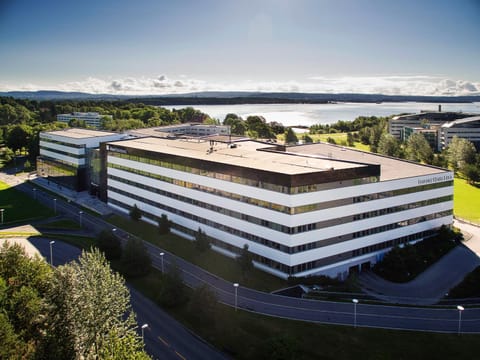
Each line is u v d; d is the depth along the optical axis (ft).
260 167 260.21
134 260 249.55
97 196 442.91
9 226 349.82
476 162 594.24
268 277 247.29
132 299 221.05
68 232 335.47
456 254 302.66
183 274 254.06
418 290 248.11
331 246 256.73
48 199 440.45
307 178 239.71
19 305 160.15
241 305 216.33
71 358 147.54
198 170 297.33
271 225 248.73
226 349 175.83
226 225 279.28
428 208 311.27
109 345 151.23
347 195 259.60
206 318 198.29
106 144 402.11
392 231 288.92
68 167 483.51
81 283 156.25
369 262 276.00
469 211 420.36
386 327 195.31
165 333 189.26
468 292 243.40
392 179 283.59
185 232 315.58
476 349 177.17
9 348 136.77
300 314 207.41
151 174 345.31
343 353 173.88
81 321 150.92
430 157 655.35
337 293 232.12
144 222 354.74
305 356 171.63
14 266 183.83
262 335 187.62
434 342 182.60
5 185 510.17
